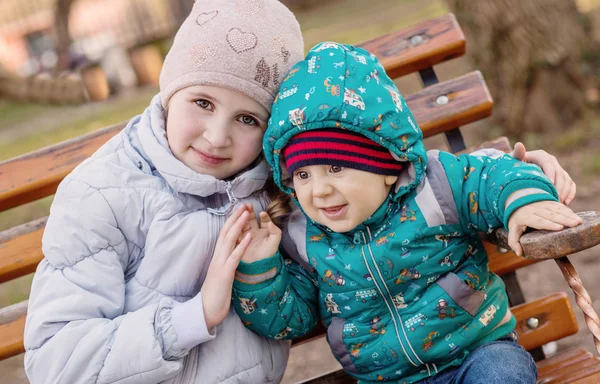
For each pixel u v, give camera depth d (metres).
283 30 1.59
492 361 1.54
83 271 1.53
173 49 1.58
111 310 1.53
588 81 4.59
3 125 9.75
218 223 1.62
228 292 1.52
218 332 1.62
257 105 1.55
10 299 3.88
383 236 1.58
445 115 1.95
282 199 1.71
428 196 1.57
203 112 1.55
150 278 1.58
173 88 1.55
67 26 10.20
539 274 3.27
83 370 1.46
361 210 1.52
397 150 1.50
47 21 14.56
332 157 1.47
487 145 1.98
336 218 1.53
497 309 1.64
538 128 4.63
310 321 1.71
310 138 1.48
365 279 1.59
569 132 4.54
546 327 1.87
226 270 1.51
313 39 10.70
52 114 9.78
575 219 1.32
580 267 3.22
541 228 1.36
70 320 1.49
